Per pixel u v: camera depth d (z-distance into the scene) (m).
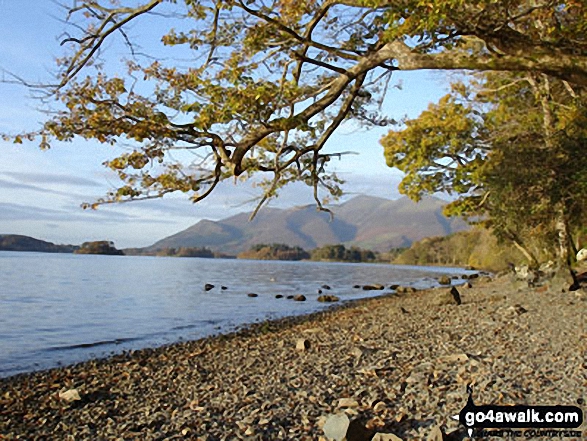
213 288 45.72
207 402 7.96
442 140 30.48
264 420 6.55
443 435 5.39
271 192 11.09
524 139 25.31
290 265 148.88
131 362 13.56
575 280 20.41
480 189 30.98
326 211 12.23
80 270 77.69
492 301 20.16
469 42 10.75
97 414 7.98
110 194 8.63
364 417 6.22
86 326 21.86
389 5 8.41
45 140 8.23
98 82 8.04
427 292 35.72
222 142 8.59
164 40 9.94
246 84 8.73
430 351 10.25
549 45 8.75
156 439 6.34
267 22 9.62
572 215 24.69
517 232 30.36
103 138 8.13
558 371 7.72
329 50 9.75
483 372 7.83
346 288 47.31
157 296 36.81
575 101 21.44
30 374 12.65
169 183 8.67
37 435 7.16
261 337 17.27
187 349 15.78
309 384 8.41
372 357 10.31
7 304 29.52
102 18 9.46
